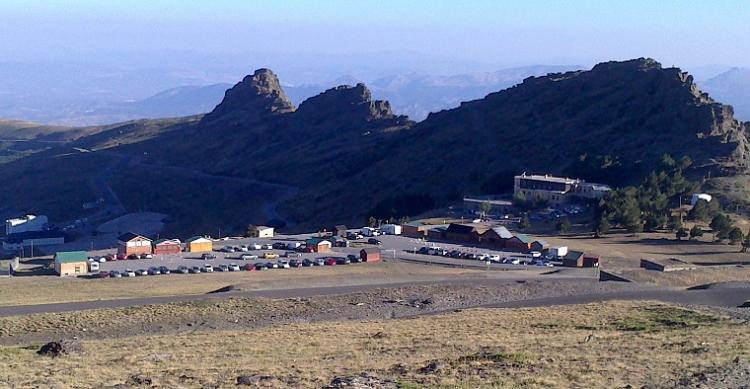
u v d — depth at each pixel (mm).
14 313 71750
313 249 130500
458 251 128000
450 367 38219
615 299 77000
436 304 76875
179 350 47062
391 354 43844
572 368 37125
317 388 34125
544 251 127438
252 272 111562
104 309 72062
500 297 81250
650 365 37281
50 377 37281
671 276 98625
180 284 99688
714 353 39812
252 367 39750
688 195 154875
